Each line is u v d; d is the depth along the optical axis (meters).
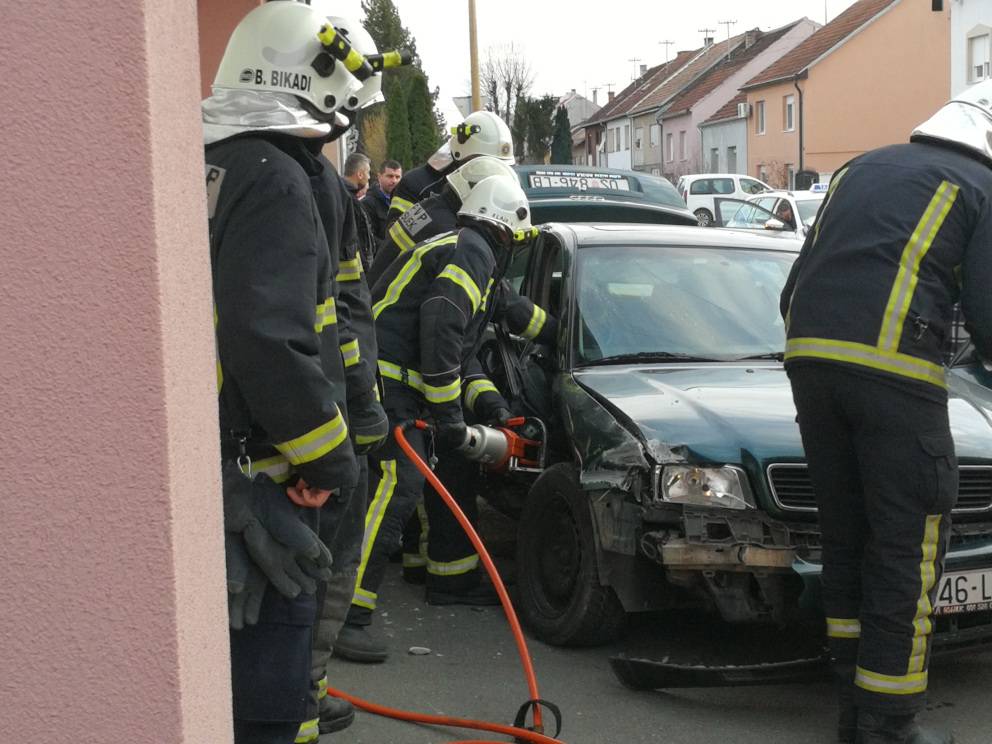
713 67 71.56
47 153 1.93
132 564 1.97
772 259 5.88
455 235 4.90
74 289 1.94
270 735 2.60
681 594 4.46
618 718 4.11
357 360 3.28
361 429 3.34
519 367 5.34
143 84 1.91
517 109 74.12
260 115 2.66
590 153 94.88
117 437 1.96
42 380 1.95
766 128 57.28
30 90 1.92
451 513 5.41
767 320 5.55
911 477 3.61
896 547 3.63
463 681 4.48
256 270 2.47
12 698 2.00
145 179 1.92
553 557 4.91
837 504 3.81
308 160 2.79
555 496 4.85
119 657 1.99
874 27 52.06
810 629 4.16
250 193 2.52
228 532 2.51
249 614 2.51
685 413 4.50
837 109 52.56
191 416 2.06
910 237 3.67
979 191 3.67
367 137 32.25
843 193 3.84
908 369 3.61
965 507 4.25
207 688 2.12
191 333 2.07
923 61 52.03
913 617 3.64
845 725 3.86
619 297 5.47
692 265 5.71
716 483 4.18
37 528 1.97
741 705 4.26
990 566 4.09
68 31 1.91
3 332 1.95
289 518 2.54
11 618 1.98
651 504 4.25
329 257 2.75
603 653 4.77
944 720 4.09
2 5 1.91
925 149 3.81
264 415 2.46
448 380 4.69
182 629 2.00
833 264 3.75
